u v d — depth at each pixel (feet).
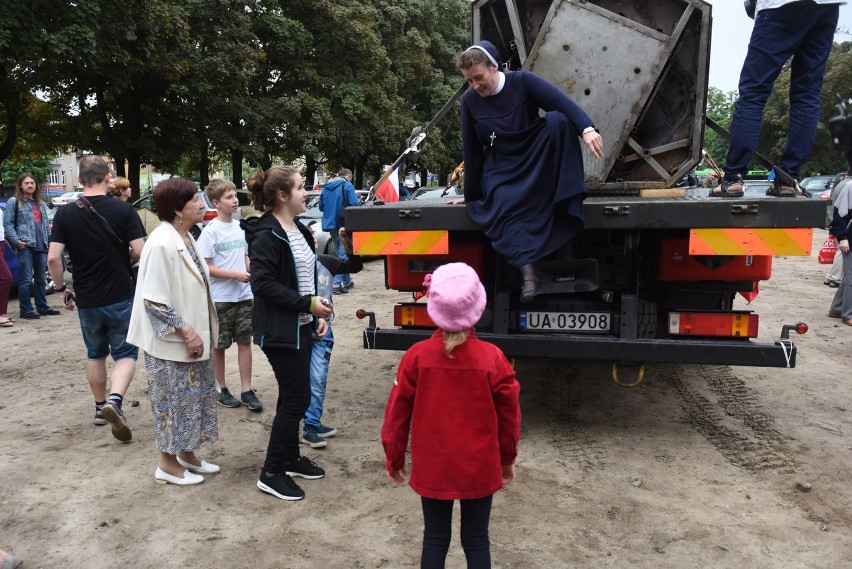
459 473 8.13
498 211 13.32
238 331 17.19
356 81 89.61
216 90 68.95
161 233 12.53
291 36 78.79
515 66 18.02
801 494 12.50
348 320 29.30
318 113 81.30
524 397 18.51
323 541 10.90
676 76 17.25
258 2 77.97
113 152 64.95
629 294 14.57
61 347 24.47
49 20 48.80
